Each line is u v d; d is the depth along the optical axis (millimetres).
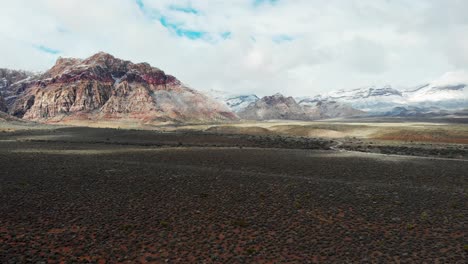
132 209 33688
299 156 76688
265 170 57219
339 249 25016
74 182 44750
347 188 43438
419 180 49719
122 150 86562
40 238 26219
